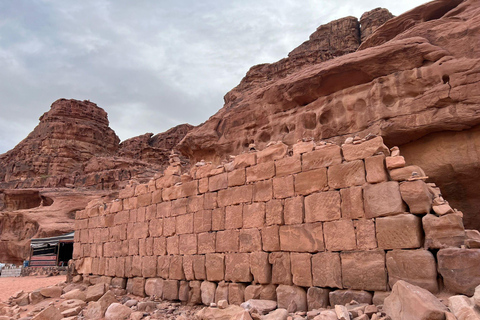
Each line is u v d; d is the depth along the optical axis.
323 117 13.75
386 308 5.28
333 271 6.44
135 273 10.79
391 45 11.88
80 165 61.84
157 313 8.21
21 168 61.94
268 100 15.97
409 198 5.93
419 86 11.27
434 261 5.47
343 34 43.81
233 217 8.39
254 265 7.64
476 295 4.32
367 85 12.58
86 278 12.69
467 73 10.20
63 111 69.56
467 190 10.66
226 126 17.92
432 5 15.44
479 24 10.98
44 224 36.09
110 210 12.53
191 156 20.08
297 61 38.84
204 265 8.77
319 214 6.89
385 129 11.36
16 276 24.83
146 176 45.97
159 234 10.33
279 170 7.78
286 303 6.89
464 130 10.44
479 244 5.18
